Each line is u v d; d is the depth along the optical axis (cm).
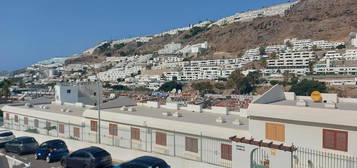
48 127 4306
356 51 17512
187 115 3575
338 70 16700
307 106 2564
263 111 2508
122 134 3556
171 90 18500
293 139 2402
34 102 5409
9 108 4956
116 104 4300
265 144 1981
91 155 2466
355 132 2152
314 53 19138
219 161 2795
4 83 11200
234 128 2811
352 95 13088
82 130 3922
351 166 2103
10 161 2366
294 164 2316
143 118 3384
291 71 18338
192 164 2462
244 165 2061
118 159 2997
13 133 4062
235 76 16675
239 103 8931
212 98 12850
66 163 2605
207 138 2880
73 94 7088
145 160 2106
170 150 3158
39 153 3008
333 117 2209
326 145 2270
